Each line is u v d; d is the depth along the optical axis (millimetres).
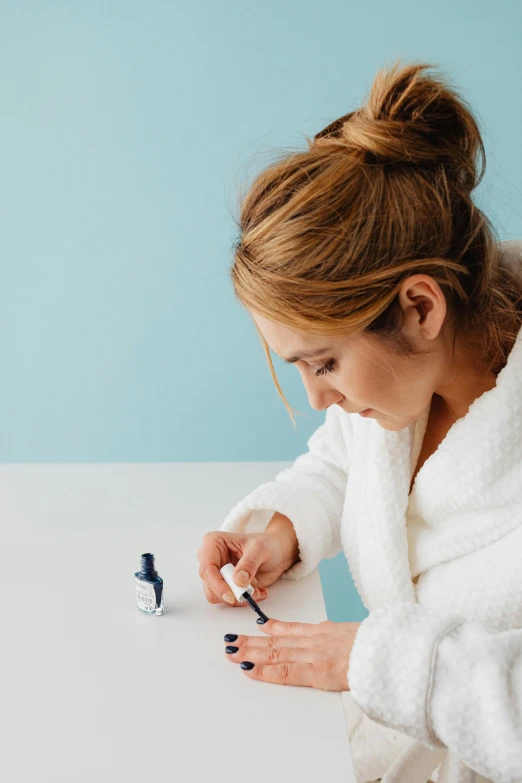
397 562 939
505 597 855
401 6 2055
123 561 1008
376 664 713
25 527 1111
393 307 743
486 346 859
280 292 724
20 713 712
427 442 984
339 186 721
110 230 2191
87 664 789
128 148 2154
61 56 2125
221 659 803
